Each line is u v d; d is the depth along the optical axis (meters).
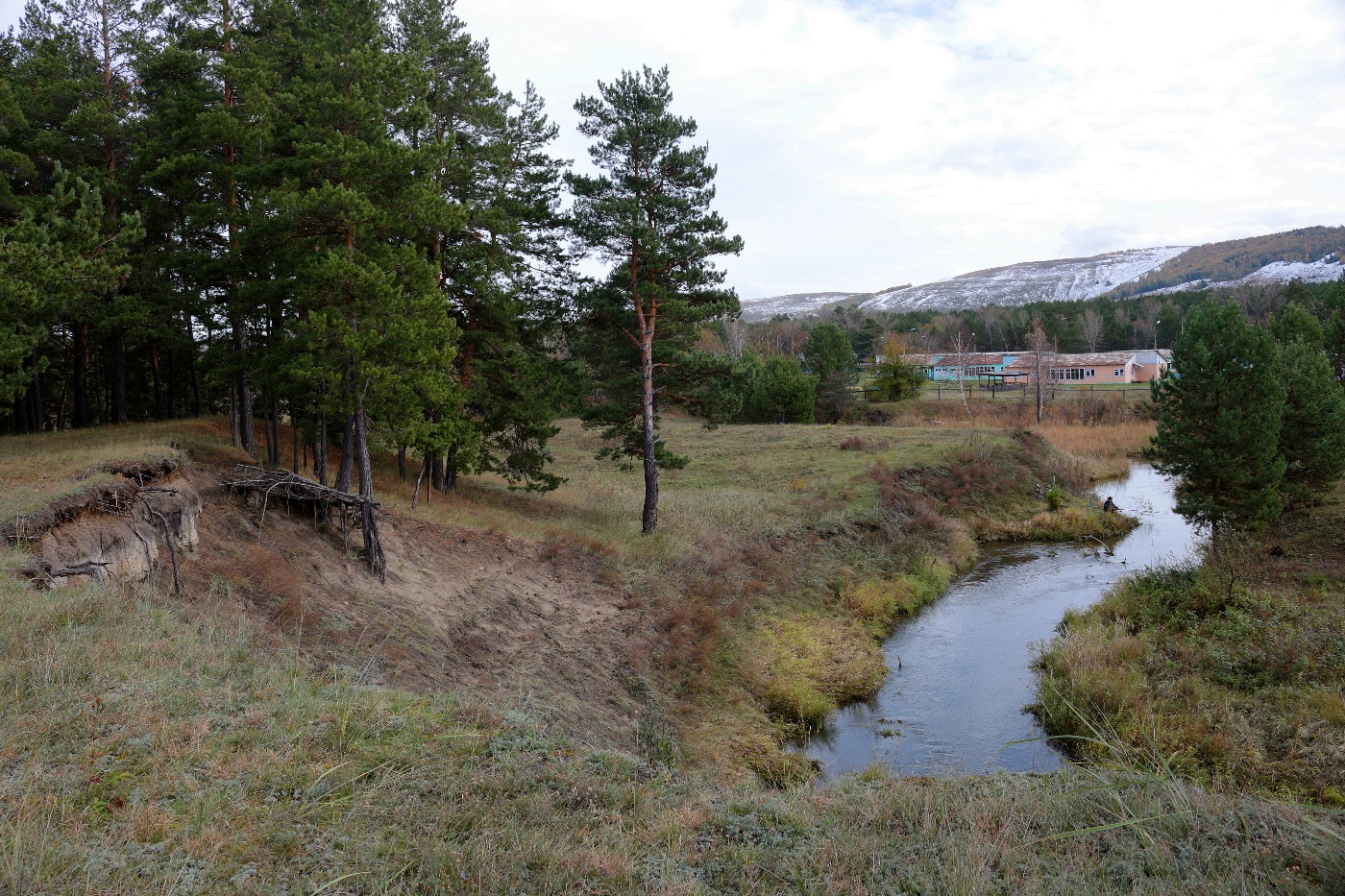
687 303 24.97
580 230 24.12
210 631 11.05
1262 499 23.69
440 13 24.78
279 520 17.16
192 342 23.56
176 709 8.57
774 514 30.80
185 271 21.89
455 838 6.96
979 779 9.82
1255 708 14.80
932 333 133.62
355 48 19.03
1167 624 19.58
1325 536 25.28
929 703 18.02
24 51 27.16
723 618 20.77
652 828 7.66
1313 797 11.76
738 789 9.72
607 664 16.81
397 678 12.43
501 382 26.02
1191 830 7.42
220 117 19.53
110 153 24.12
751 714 16.84
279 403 24.33
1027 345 111.19
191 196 22.33
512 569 20.23
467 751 8.90
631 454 27.88
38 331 17.95
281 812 6.91
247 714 8.76
